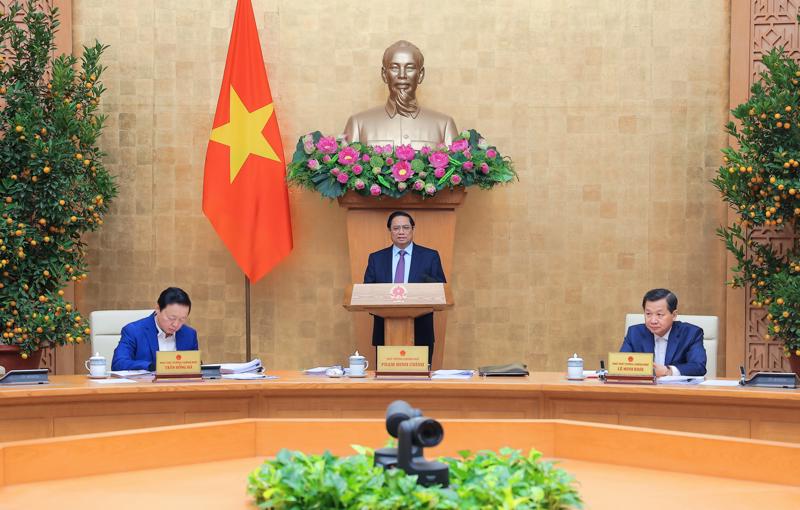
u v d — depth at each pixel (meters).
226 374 5.21
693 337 5.38
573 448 3.55
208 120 8.12
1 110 7.12
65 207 7.05
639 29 8.01
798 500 2.89
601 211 8.05
